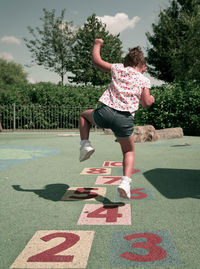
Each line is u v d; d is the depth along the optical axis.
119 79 2.72
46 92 18.16
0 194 3.41
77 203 3.04
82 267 1.74
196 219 2.56
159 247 2.00
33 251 1.95
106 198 3.22
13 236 2.21
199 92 12.81
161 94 13.93
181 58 24.67
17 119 18.38
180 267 1.73
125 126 2.68
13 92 18.12
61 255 1.89
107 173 4.65
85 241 2.10
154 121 14.20
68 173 4.65
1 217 2.63
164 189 3.62
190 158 6.23
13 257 1.88
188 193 3.43
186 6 29.17
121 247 2.00
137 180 4.13
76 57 33.69
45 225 2.42
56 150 7.82
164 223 2.46
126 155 2.87
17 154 7.00
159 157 6.39
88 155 2.78
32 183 3.96
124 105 2.65
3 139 11.64
